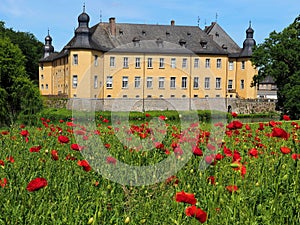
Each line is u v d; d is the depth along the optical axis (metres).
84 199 3.70
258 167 4.54
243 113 58.94
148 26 60.75
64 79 60.88
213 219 3.14
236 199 3.36
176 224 3.08
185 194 2.82
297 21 40.84
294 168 3.86
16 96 25.23
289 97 38.59
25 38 76.88
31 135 8.00
